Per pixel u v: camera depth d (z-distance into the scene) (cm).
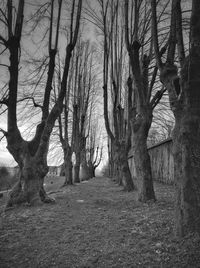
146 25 1249
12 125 1102
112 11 1703
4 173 2342
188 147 554
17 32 1099
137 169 1112
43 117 1204
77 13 1219
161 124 2662
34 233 666
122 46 1794
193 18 552
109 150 4519
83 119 3031
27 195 1070
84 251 535
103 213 899
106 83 1719
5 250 553
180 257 471
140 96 1116
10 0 1104
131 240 581
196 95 560
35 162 1105
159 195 1258
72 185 2511
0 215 918
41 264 482
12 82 1095
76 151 3189
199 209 534
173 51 701
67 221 788
